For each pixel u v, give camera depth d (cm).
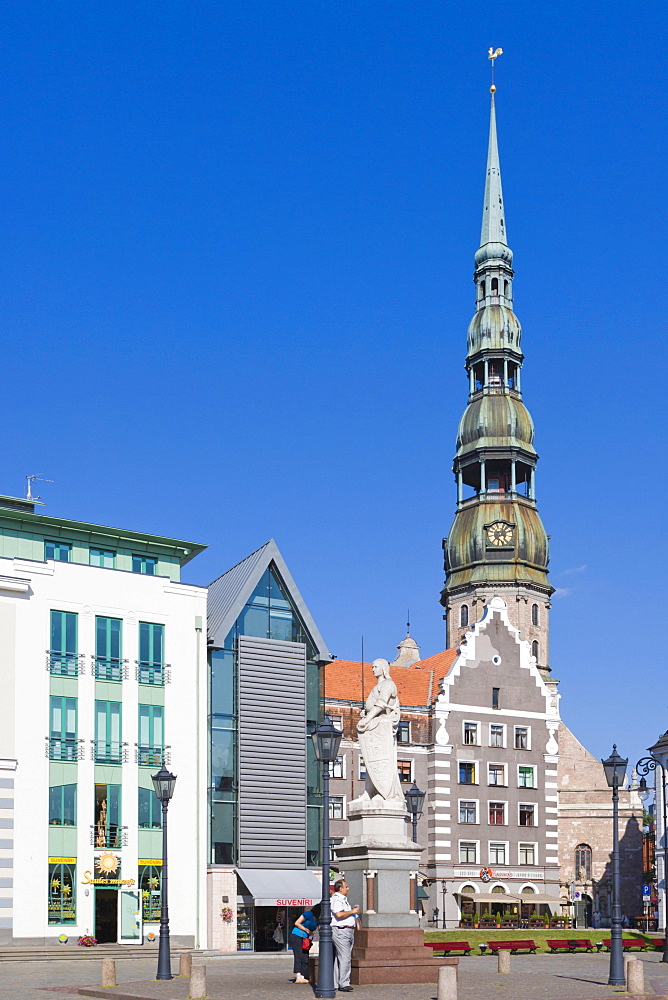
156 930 6550
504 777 9069
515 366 13575
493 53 14538
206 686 7062
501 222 13888
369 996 3188
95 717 6556
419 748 8869
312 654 7656
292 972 4434
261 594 7494
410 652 13100
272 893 6881
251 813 7112
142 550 7169
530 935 6250
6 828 6134
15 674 6306
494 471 13488
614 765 4044
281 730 7362
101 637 6656
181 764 6819
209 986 3584
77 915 6281
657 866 7706
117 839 6506
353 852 3747
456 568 13200
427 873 8656
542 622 13025
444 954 5769
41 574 6488
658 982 3944
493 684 9212
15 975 4856
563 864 10562
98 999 3497
